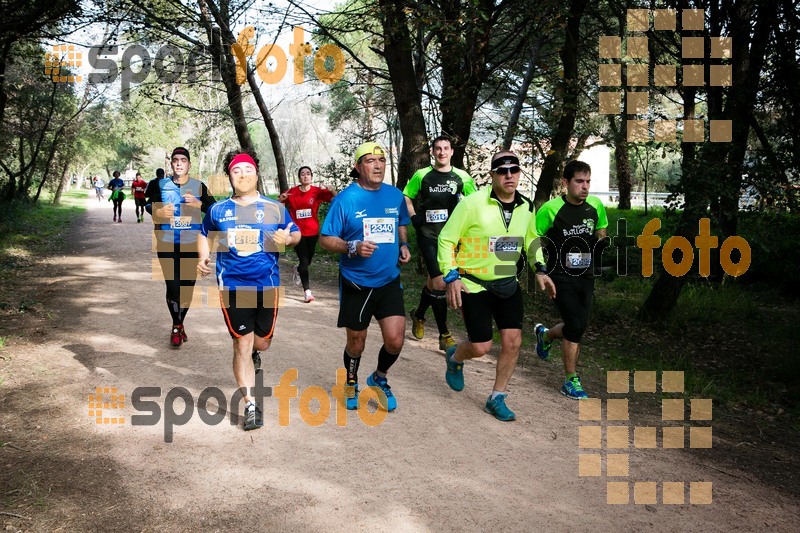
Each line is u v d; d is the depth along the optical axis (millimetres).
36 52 18156
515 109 11492
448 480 3842
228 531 3246
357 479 3805
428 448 4273
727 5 9945
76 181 78062
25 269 11516
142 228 21172
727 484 4102
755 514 3701
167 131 41094
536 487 3826
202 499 3535
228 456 4051
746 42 9805
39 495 3516
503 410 4848
